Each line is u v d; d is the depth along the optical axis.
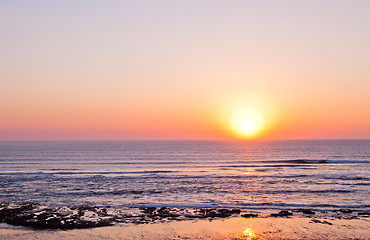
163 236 16.02
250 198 26.17
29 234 16.27
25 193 28.84
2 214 19.89
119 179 38.00
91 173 44.88
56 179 38.06
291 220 19.02
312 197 26.44
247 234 16.38
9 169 52.97
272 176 40.31
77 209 21.64
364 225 17.95
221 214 20.30
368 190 29.55
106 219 19.12
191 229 17.19
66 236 15.98
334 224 18.14
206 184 33.81
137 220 19.00
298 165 56.59
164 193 28.64
